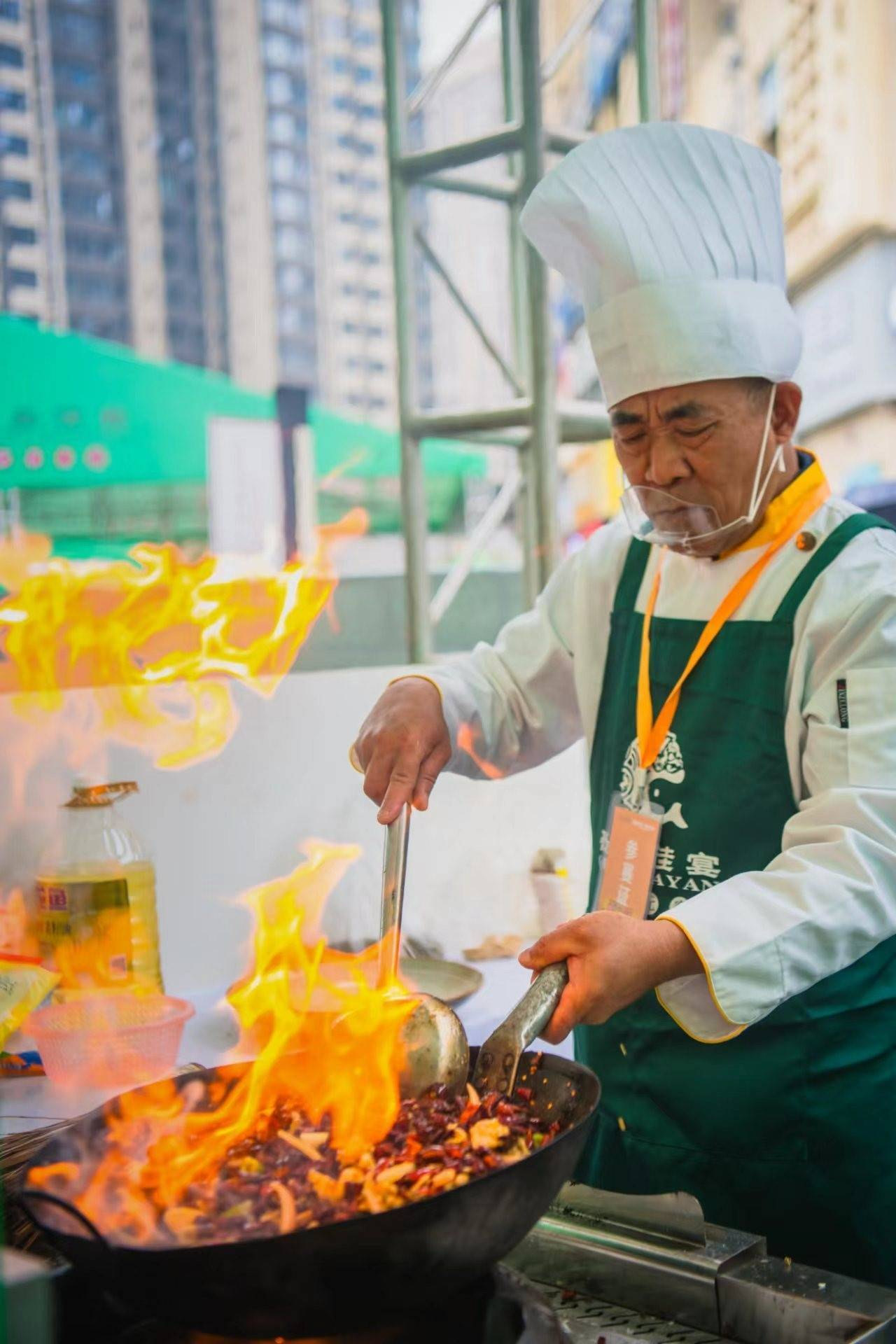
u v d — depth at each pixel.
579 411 2.62
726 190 1.14
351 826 1.88
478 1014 1.53
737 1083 1.15
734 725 1.20
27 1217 0.87
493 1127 0.80
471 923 1.91
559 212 1.18
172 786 1.77
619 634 1.36
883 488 2.70
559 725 1.49
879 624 1.11
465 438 2.78
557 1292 0.89
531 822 1.97
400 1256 0.63
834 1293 0.80
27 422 4.31
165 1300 0.64
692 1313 0.83
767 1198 1.15
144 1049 1.35
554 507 2.54
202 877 1.79
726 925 0.98
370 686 1.90
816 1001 1.14
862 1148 1.14
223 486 3.24
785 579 1.20
